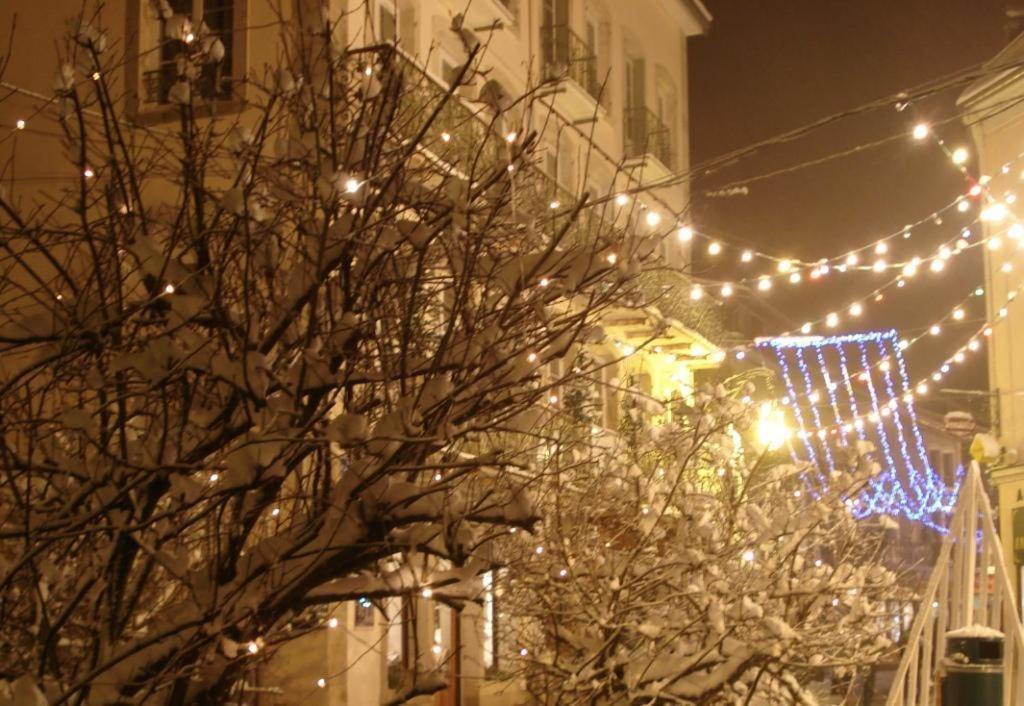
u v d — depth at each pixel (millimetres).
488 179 7168
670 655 10211
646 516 10492
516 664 12766
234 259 7156
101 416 6957
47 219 7547
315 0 8820
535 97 7484
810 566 12742
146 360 6191
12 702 5602
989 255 23484
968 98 23469
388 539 6625
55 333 6660
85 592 6348
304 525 6609
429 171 7812
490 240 7402
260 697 14281
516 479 9172
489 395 7141
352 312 6945
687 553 10125
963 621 9703
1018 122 22750
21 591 7238
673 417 13016
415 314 7562
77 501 6273
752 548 11234
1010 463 22812
